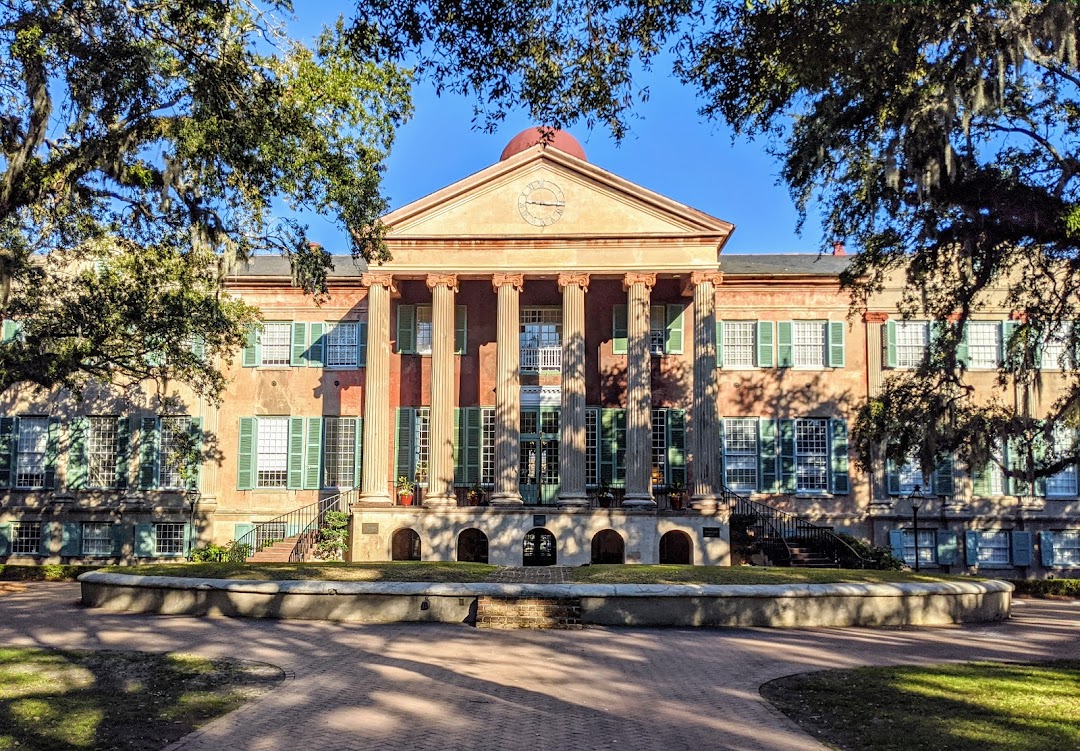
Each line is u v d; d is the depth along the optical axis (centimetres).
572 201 3284
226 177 1669
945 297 2122
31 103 1491
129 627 1850
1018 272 3466
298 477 3662
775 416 3656
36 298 2589
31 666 1422
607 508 3138
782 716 1173
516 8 1324
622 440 3575
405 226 3300
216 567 2323
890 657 1627
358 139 1745
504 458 3212
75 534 3678
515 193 3300
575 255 3272
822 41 1328
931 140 1510
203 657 1521
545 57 1388
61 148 1614
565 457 3198
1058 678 1382
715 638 1811
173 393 3728
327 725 1112
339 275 3738
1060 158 1589
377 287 3300
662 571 2331
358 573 2206
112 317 2553
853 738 1060
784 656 1617
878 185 1694
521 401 3600
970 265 1648
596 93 1425
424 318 3666
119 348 2684
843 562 2997
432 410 3253
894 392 2059
